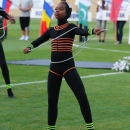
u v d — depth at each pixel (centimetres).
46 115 1697
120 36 4456
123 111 1755
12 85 2241
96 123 1588
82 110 1377
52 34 1390
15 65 2919
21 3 4597
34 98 1970
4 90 2131
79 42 4456
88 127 1384
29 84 2273
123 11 4344
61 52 1375
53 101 1400
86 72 2653
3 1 2661
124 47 4081
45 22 3700
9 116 1681
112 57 3356
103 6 4412
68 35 1370
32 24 7238
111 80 2395
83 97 1370
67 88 2170
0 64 1953
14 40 4603
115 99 1955
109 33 5872
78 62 3056
